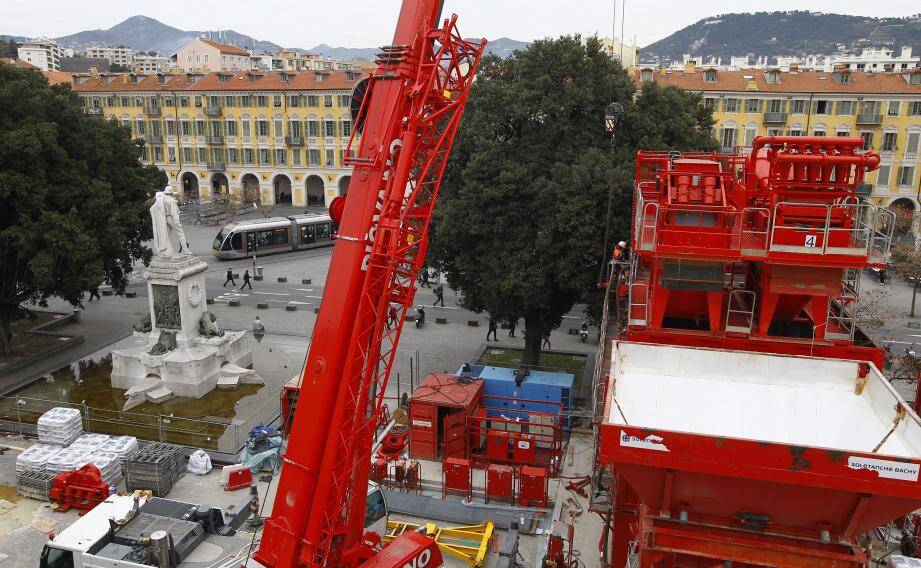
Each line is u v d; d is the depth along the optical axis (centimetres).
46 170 3625
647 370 1514
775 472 1094
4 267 3638
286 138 9725
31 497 2506
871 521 1121
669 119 3362
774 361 1472
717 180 1789
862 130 7769
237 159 10038
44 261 3397
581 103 3256
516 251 3225
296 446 1494
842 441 1376
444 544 2186
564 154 3269
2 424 3047
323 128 9612
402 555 1572
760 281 1806
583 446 2970
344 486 1509
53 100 3762
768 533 1185
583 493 2588
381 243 1464
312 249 7531
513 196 3203
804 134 7950
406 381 3691
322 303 1498
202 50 14525
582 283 3033
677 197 1745
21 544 2208
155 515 1961
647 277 2097
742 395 1467
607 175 2953
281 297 5525
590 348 4353
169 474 2592
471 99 3559
